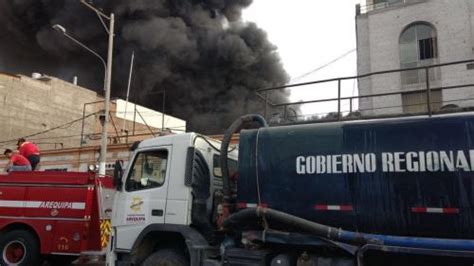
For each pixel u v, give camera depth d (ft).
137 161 27.17
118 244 26.37
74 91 135.64
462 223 18.16
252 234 22.27
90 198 35.29
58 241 34.86
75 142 132.36
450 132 19.04
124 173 27.43
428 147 19.26
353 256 20.22
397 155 19.75
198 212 25.08
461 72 83.82
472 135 18.63
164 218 25.04
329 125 21.77
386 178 19.75
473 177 18.24
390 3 97.60
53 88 129.59
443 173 18.76
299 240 21.18
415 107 75.77
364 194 20.04
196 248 23.58
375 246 19.13
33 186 36.19
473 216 18.01
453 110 20.43
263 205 22.02
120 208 26.81
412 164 19.38
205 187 25.85
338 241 20.16
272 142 22.61
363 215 19.93
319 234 20.33
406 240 18.78
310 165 21.42
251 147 23.04
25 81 122.42
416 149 19.45
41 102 125.70
